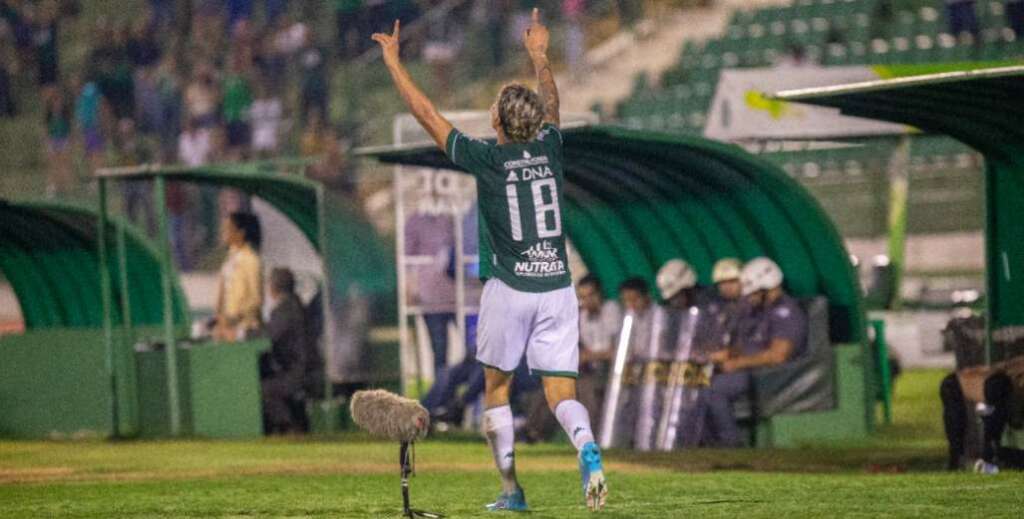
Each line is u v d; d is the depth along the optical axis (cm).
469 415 5000
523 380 4591
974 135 3475
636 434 4244
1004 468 3228
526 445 4406
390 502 2647
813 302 4256
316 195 4959
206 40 10562
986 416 3212
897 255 5394
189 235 8800
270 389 4978
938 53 7544
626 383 4328
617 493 2708
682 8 9850
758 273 4247
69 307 5972
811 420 4191
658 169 4469
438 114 2234
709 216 4634
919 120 3412
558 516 2283
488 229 2233
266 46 9981
